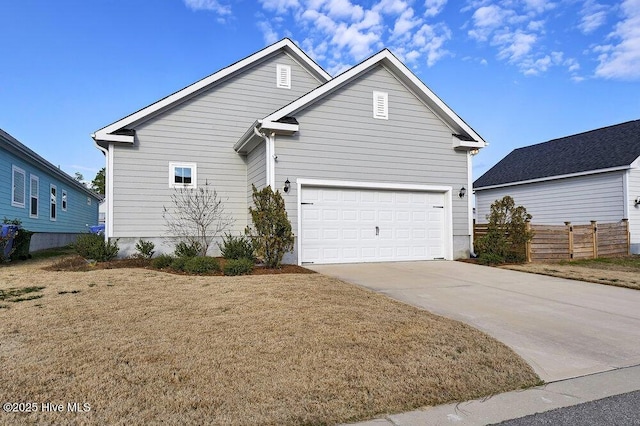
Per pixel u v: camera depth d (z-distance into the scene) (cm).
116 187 1145
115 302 579
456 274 933
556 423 287
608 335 507
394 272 946
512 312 607
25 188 1516
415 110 1180
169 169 1202
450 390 335
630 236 1502
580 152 1845
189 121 1230
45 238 1738
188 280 756
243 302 583
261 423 271
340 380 339
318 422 278
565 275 946
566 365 408
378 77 1145
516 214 1173
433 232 1199
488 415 298
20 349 391
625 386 358
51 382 321
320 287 702
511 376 369
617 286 824
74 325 470
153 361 366
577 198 1728
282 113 1022
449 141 1216
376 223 1132
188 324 478
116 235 1138
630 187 1538
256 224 933
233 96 1290
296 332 451
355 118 1112
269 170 1026
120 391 308
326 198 1084
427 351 412
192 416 276
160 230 1178
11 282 721
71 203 2167
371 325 484
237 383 327
